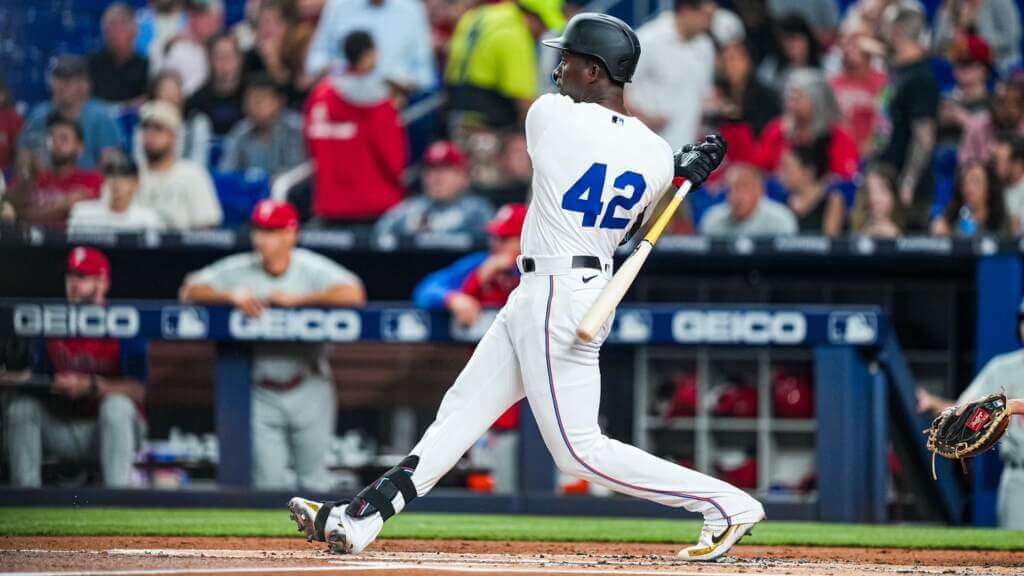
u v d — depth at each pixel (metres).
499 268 28.70
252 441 28.22
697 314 27.67
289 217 28.41
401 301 38.78
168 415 29.06
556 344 14.78
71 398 28.00
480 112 39.03
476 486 29.39
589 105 15.00
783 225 37.69
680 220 38.25
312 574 12.93
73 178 38.50
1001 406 15.13
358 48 38.62
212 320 27.88
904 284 40.00
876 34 38.06
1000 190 37.19
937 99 37.91
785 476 36.06
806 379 36.12
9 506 27.52
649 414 36.44
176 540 18.88
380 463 30.05
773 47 38.28
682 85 38.47
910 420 30.38
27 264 36.94
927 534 23.05
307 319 27.95
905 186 37.78
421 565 14.59
